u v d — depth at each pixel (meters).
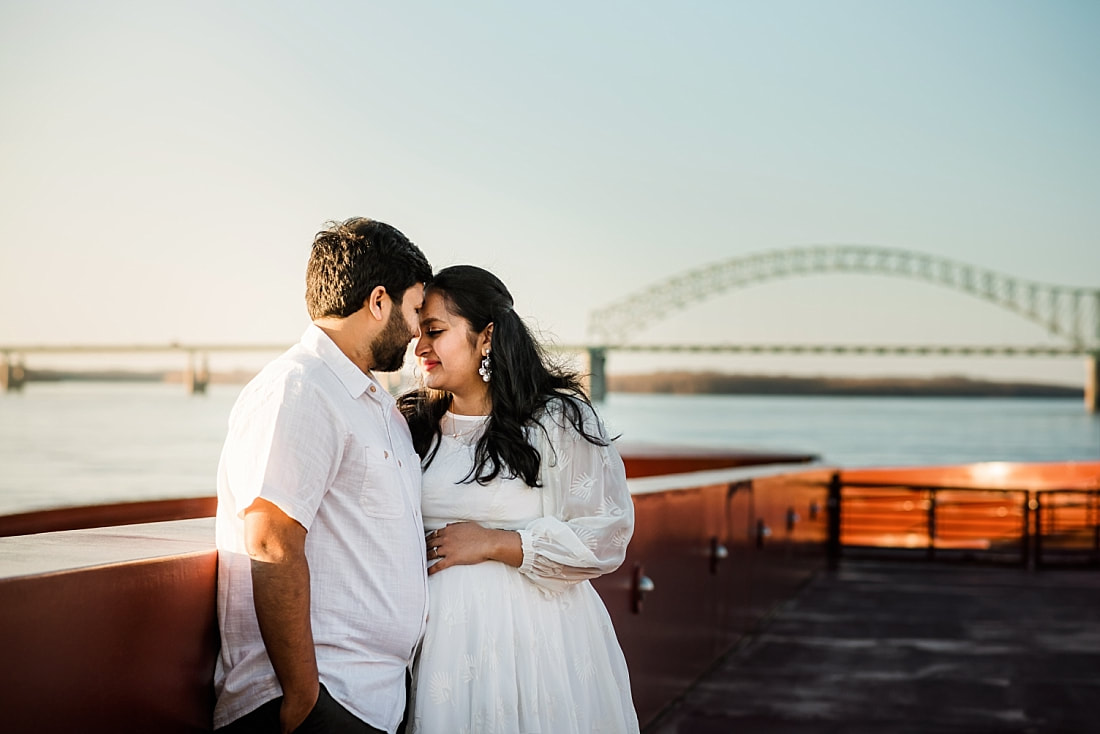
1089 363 119.94
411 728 2.22
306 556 1.94
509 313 2.40
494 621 2.27
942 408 140.75
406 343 2.09
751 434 78.38
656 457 10.83
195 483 33.06
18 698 1.54
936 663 5.59
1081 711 4.66
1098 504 9.96
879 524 13.62
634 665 4.04
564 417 2.39
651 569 4.27
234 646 1.94
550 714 2.31
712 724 4.33
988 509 14.88
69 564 1.67
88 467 39.25
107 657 1.69
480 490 2.34
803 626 6.59
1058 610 7.29
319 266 2.03
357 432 1.95
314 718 1.88
